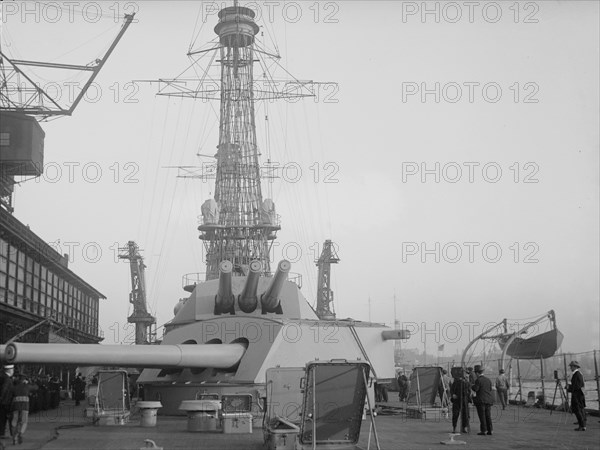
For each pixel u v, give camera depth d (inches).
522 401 1138.7
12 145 1013.8
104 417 746.8
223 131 1667.1
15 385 573.9
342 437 508.4
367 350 900.0
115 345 749.3
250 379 776.9
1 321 1108.5
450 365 1208.8
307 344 831.7
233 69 1681.8
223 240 1583.4
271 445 528.1
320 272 1871.3
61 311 1596.9
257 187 1652.3
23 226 1215.6
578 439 629.3
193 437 626.8
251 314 857.5
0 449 534.3
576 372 707.4
